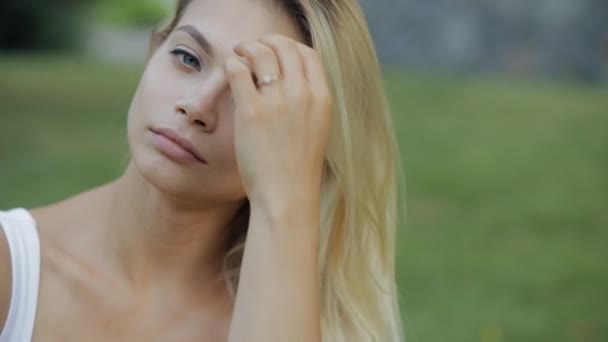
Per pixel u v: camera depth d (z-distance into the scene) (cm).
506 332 402
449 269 471
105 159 656
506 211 581
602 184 657
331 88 178
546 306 436
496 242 524
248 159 161
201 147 162
